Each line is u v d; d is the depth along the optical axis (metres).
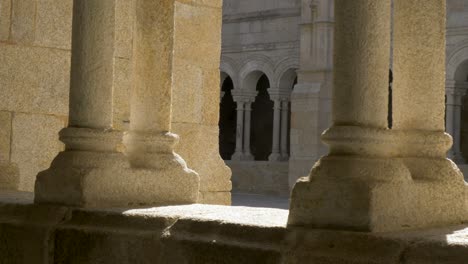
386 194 5.18
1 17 8.35
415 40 6.05
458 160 26.23
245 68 31.67
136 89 7.30
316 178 5.36
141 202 6.87
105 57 6.79
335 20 5.52
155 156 7.15
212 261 5.43
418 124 6.04
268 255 5.16
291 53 30.33
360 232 5.00
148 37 7.25
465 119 28.52
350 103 5.43
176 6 9.41
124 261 5.92
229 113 35.22
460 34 26.11
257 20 31.34
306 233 5.11
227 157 35.25
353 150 5.38
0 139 8.34
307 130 28.62
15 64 8.44
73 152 6.71
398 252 4.71
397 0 6.16
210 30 9.79
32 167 8.53
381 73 5.46
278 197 28.41
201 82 9.70
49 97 8.66
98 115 6.78
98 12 6.75
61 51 8.73
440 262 4.56
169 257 5.68
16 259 6.55
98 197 6.56
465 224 5.84
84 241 6.14
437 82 6.06
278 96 30.75
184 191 7.26
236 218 5.71
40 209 6.57
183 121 9.52
